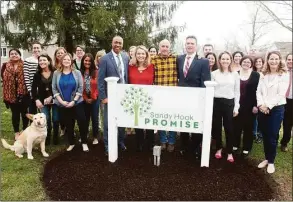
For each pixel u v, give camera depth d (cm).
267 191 434
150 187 421
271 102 476
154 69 498
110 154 493
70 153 535
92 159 505
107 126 516
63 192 413
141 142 536
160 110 471
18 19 1123
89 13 1078
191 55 486
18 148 518
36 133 510
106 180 438
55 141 578
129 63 504
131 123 484
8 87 569
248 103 535
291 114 572
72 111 535
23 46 1166
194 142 509
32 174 462
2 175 453
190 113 464
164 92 465
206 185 430
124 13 1172
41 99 545
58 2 1112
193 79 484
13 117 593
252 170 493
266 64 491
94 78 563
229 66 497
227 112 499
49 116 568
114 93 475
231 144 510
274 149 494
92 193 409
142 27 1213
